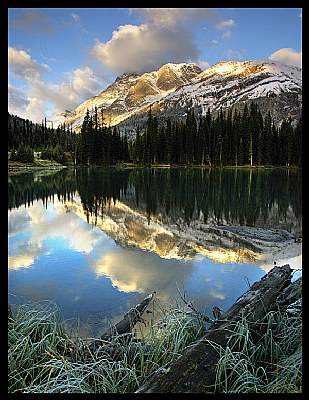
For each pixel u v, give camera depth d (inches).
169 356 131.8
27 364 132.9
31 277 247.0
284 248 347.3
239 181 1309.1
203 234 411.5
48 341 142.3
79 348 141.7
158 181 1320.1
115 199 773.9
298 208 640.4
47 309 191.0
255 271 265.9
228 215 561.0
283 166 2539.4
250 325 137.1
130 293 216.1
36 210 606.9
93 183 1234.6
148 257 303.0
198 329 151.9
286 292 170.6
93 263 282.4
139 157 2775.6
